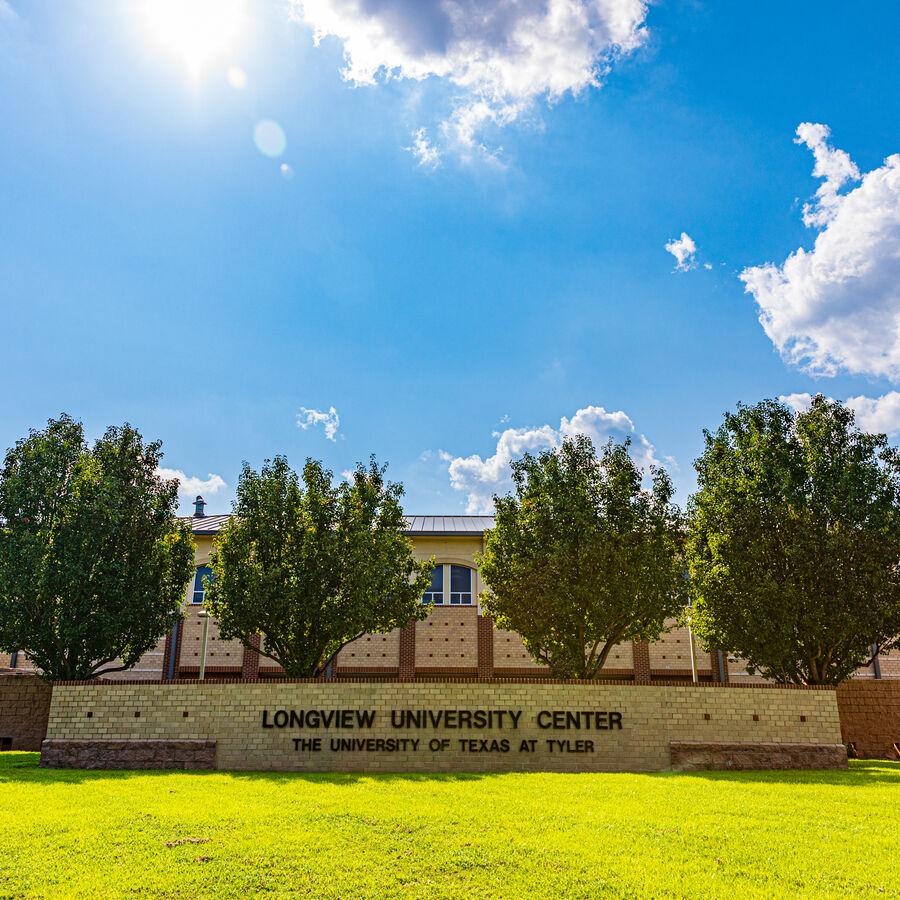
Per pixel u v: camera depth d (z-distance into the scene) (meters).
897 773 18.28
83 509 23.58
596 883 9.23
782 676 24.45
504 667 31.94
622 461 24.95
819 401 25.34
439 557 33.72
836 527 23.23
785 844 10.66
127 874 9.41
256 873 9.52
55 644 23.50
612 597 22.92
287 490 24.58
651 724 19.73
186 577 26.09
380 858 10.09
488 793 14.52
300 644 23.64
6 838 10.71
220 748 19.03
